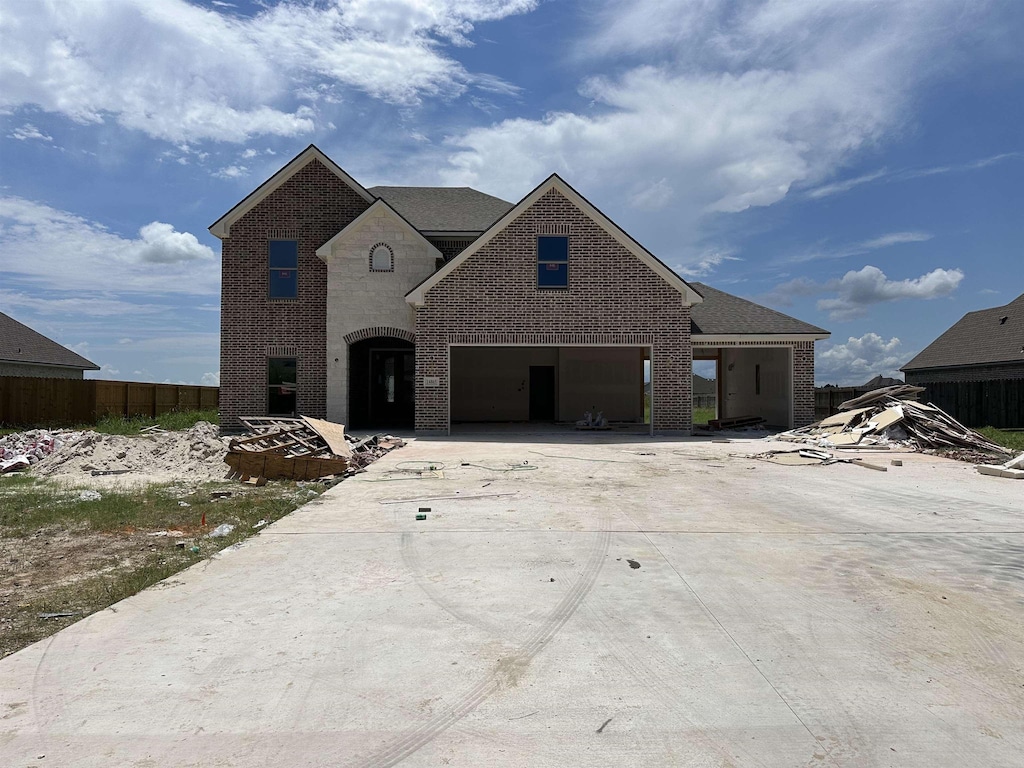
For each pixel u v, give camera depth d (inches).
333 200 911.7
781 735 131.0
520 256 820.0
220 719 135.6
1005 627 186.2
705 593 213.8
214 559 252.4
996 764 121.4
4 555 267.9
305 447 518.6
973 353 1386.6
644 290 826.2
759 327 869.2
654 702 143.9
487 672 157.5
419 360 814.5
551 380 1125.7
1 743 126.0
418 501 370.6
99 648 169.8
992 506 365.4
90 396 1005.8
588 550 265.1
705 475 482.0
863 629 184.5
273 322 905.5
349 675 155.4
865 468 530.3
